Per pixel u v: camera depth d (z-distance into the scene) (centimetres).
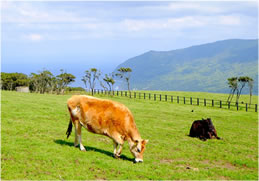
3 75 8781
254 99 6869
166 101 5259
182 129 2377
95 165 1081
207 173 1197
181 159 1424
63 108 2808
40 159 1073
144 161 1268
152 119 2792
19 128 1588
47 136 1495
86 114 1218
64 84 7950
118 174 1027
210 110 4362
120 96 5844
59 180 902
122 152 1416
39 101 3212
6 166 963
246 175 1233
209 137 2019
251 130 2756
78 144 1324
